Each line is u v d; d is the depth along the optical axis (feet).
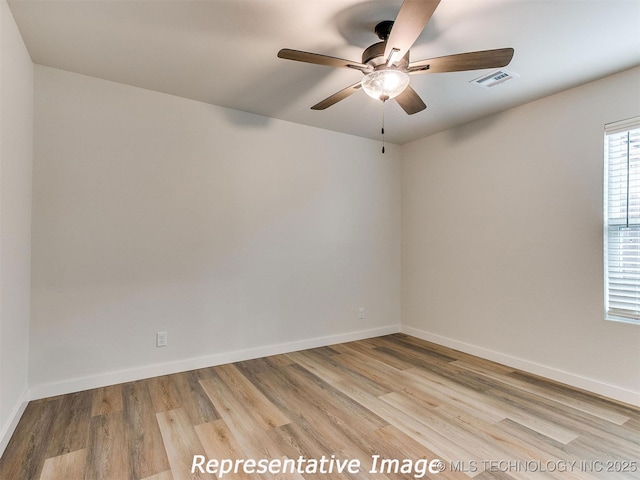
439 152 12.46
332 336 12.30
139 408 7.43
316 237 11.94
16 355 6.69
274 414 7.25
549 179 9.29
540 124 9.48
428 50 7.03
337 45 6.98
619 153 8.12
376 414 7.29
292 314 11.45
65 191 8.09
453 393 8.31
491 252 10.73
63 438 6.31
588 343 8.50
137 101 8.93
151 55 7.41
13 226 6.38
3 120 5.73
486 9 5.75
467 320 11.44
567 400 7.95
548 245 9.31
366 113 10.62
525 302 9.82
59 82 8.04
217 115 10.07
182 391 8.29
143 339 9.00
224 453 5.93
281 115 10.81
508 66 7.67
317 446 6.15
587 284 8.54
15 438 6.28
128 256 8.82
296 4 5.75
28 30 6.52
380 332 13.50
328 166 12.19
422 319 13.12
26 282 7.36
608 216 8.29
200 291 9.80
